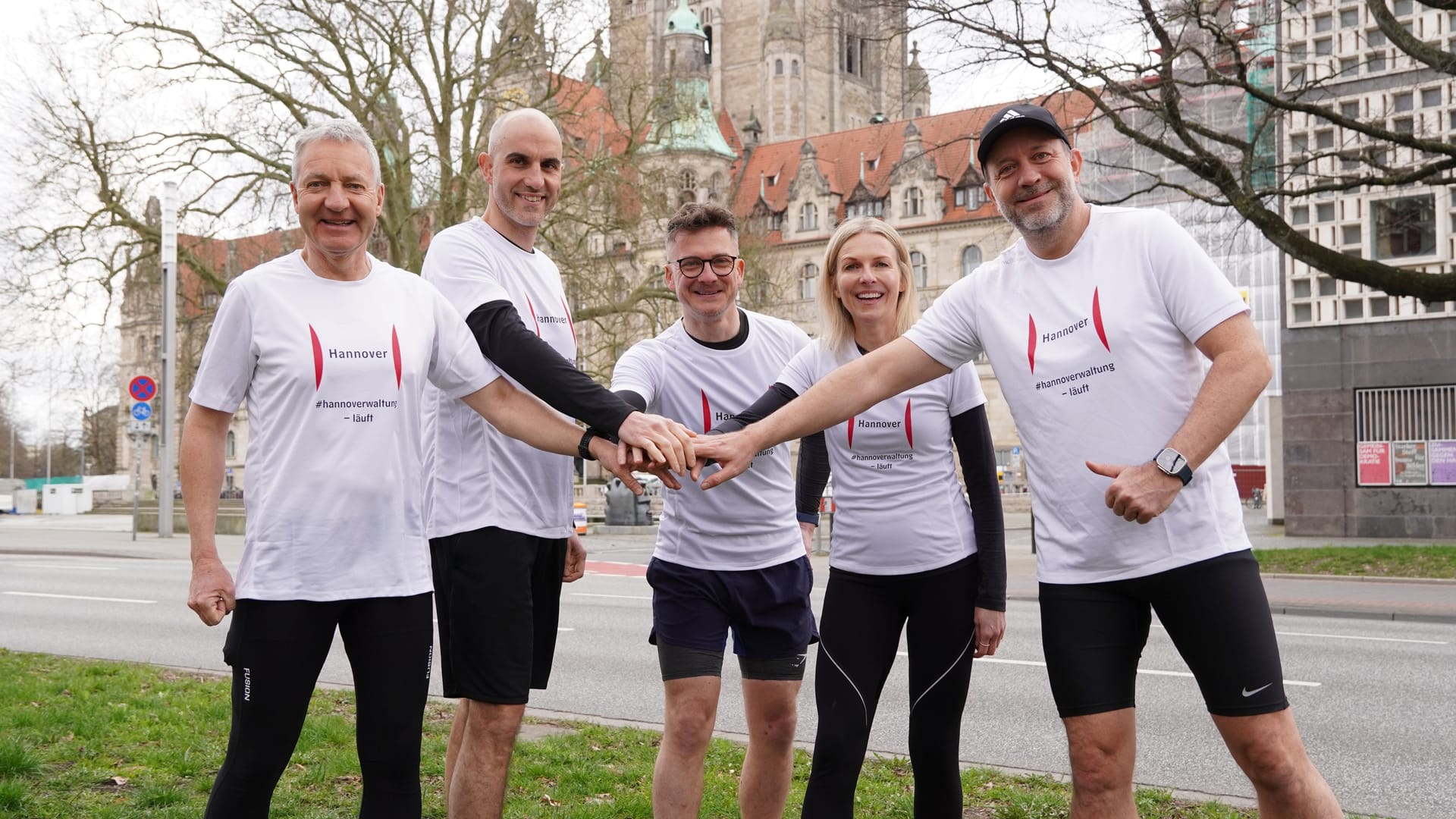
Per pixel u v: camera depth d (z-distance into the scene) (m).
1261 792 3.19
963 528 4.26
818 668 4.27
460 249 4.29
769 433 3.74
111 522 47.09
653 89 30.14
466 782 4.05
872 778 5.64
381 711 3.45
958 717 4.26
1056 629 3.35
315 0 26.23
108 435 86.81
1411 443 24.09
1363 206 24.34
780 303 37.41
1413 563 17.31
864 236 4.30
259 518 3.43
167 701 7.26
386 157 27.64
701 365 4.57
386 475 3.50
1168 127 18.02
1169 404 3.28
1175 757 6.56
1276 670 3.18
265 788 3.40
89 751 5.88
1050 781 5.60
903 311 4.40
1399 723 7.42
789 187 82.25
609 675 9.27
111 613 13.59
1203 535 3.21
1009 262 3.61
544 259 4.59
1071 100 21.42
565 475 4.41
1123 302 3.31
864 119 101.62
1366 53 22.84
